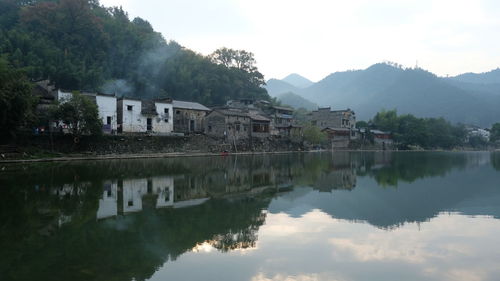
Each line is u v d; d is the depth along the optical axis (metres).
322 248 12.34
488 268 10.53
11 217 16.20
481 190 25.61
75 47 96.62
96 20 103.56
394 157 71.19
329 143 103.19
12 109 39.56
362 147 114.75
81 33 101.44
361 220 16.44
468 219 16.69
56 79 77.44
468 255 11.66
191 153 64.38
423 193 24.30
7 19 100.44
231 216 17.12
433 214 17.78
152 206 19.17
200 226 15.21
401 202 21.03
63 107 46.38
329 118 115.50
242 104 99.69
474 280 9.69
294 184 28.44
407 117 135.12
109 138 52.72
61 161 44.47
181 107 71.62
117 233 13.98
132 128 61.16
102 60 100.62
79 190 23.53
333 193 24.12
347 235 13.95
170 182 28.16
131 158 52.97
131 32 115.81
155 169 38.03
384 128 131.75
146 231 14.32
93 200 20.41
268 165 46.31
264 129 83.62
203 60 118.31
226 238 13.51
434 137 134.62
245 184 27.97
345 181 30.50
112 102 58.34
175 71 106.19
